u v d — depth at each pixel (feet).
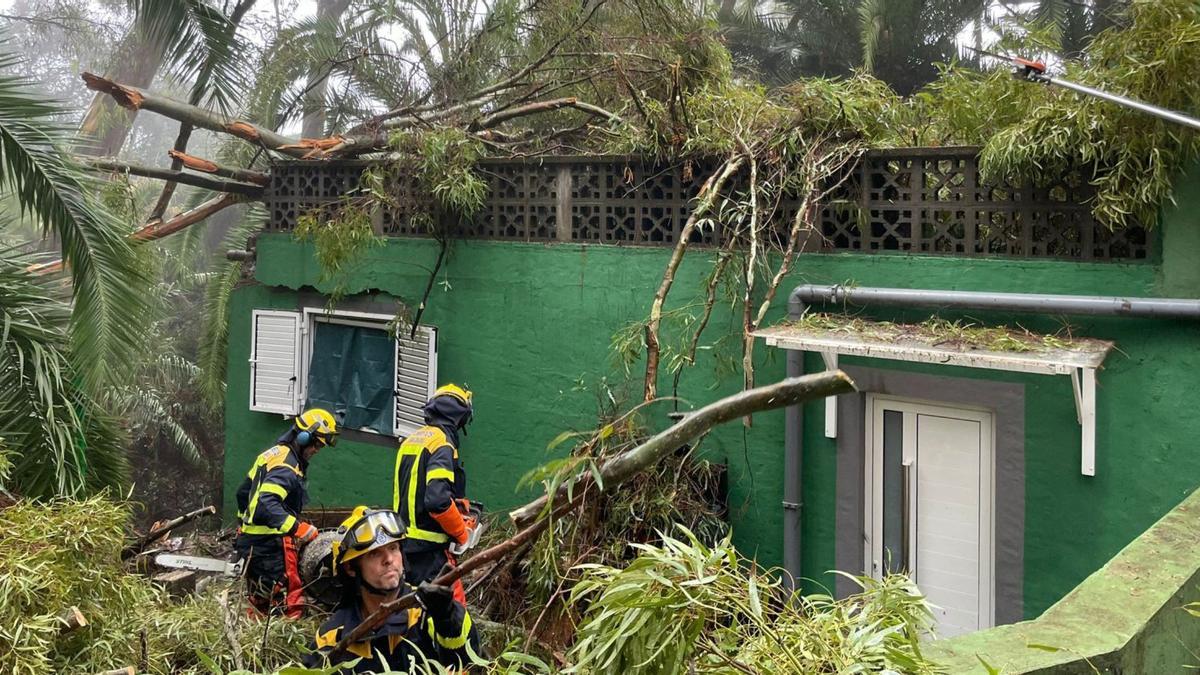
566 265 23.77
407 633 11.85
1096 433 17.54
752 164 20.31
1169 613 9.86
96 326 21.42
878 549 20.31
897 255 19.58
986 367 16.47
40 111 21.36
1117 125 16.55
